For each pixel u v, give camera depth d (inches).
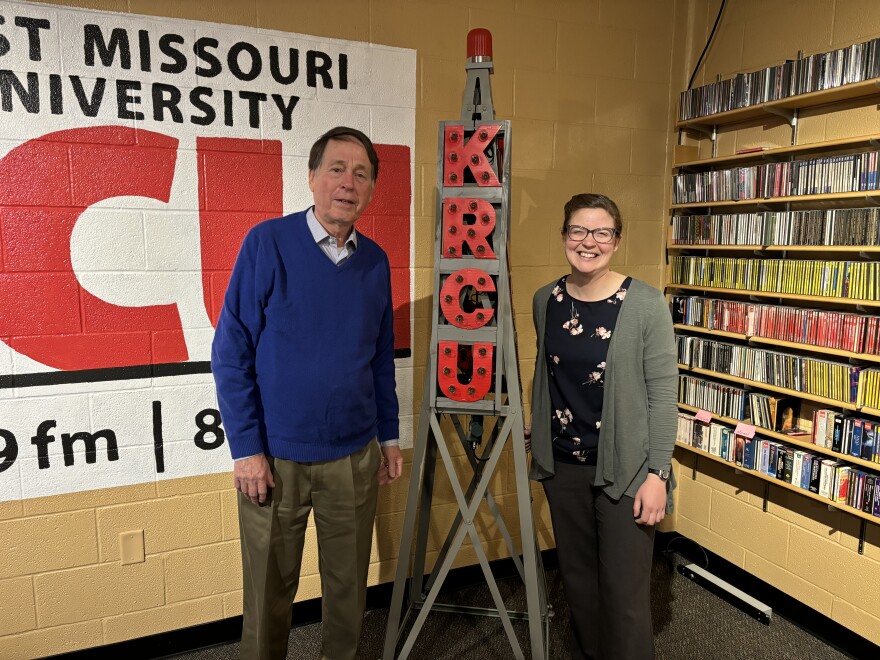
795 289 89.4
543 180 102.9
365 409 70.7
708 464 111.4
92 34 75.9
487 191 71.9
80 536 82.9
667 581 108.5
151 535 86.4
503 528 88.7
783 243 90.2
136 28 77.6
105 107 77.6
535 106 100.5
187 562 89.0
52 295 78.1
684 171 110.7
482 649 89.6
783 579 98.2
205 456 87.9
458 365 78.2
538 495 110.4
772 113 93.0
